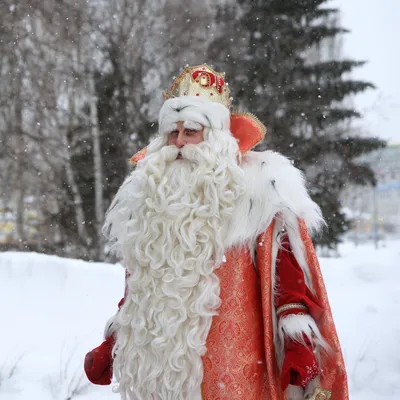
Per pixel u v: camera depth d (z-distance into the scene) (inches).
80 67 575.2
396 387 164.6
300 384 77.5
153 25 596.1
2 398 146.5
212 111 87.7
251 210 82.7
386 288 287.6
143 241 83.4
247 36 605.3
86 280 268.5
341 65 599.2
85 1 583.5
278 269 84.3
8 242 641.6
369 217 1643.7
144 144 564.7
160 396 81.3
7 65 567.8
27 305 231.5
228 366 80.5
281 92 576.7
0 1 566.9
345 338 208.7
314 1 610.2
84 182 573.3
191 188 82.8
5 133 559.2
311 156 571.2
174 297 80.5
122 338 85.9
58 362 173.5
